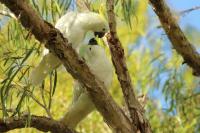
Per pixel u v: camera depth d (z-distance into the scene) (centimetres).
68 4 928
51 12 925
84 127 1317
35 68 852
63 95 1278
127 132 859
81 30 888
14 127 841
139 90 1260
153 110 1215
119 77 888
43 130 860
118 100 1387
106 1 896
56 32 803
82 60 823
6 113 819
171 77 1171
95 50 917
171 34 1024
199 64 1051
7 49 888
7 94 827
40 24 793
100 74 912
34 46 845
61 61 822
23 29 909
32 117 851
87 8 978
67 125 890
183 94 1214
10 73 829
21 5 784
